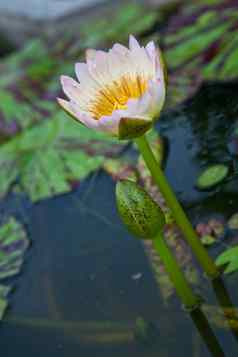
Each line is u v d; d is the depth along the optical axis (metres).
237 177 1.07
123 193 0.89
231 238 1.00
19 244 1.13
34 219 1.18
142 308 0.98
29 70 1.42
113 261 1.06
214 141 1.16
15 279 1.09
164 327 0.95
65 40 1.47
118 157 1.19
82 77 0.91
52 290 1.06
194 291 0.96
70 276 1.07
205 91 1.25
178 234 1.02
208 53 1.25
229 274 0.96
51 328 1.01
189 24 1.33
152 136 1.18
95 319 0.99
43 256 1.12
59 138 1.26
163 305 0.97
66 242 1.12
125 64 0.91
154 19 1.40
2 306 1.05
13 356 0.99
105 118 0.86
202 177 1.09
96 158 1.20
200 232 1.02
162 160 1.16
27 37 1.72
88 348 0.96
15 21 1.76
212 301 0.94
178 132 1.21
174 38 1.32
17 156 1.27
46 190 1.19
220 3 1.33
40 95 1.36
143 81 0.90
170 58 1.29
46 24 1.70
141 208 0.89
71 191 1.19
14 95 1.37
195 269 0.98
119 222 1.12
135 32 1.39
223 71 1.20
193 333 0.93
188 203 1.07
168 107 1.23
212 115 1.20
